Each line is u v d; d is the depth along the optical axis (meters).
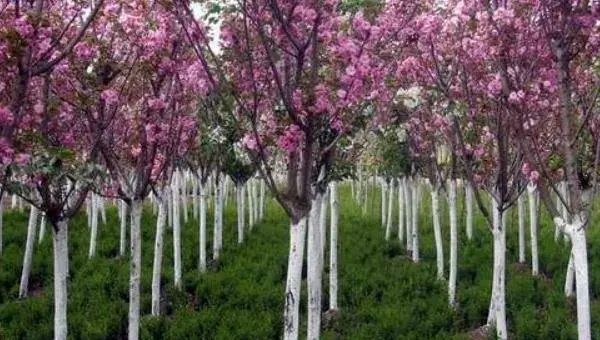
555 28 5.96
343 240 15.31
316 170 7.31
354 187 28.34
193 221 18.02
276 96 6.04
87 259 13.18
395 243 15.48
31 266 12.50
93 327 9.00
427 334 9.13
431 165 11.70
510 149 8.42
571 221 6.26
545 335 8.80
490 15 6.14
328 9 5.63
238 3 5.35
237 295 10.73
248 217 19.42
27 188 5.62
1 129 5.21
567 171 6.19
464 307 10.42
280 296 10.54
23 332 9.06
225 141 7.50
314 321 7.81
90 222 16.39
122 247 14.05
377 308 10.09
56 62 5.36
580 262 6.17
